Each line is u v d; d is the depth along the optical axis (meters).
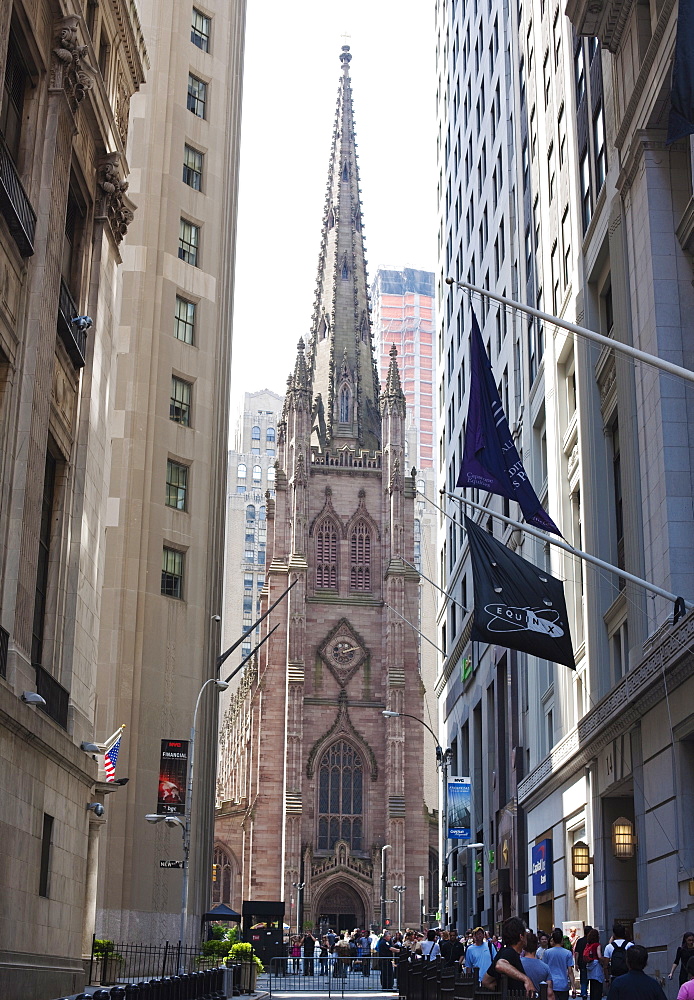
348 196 143.88
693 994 14.58
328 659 118.00
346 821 113.81
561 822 40.50
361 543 122.69
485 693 60.16
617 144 31.62
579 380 37.50
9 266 23.20
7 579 22.62
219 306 57.75
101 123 30.16
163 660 49.91
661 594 22.66
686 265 28.84
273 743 115.31
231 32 63.81
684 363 28.22
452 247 77.69
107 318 32.31
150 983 18.73
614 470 34.88
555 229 43.38
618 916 33.50
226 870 121.50
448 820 55.00
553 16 44.16
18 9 23.78
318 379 133.25
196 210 56.75
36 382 24.12
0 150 22.36
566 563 40.44
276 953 64.12
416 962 29.75
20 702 21.34
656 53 28.66
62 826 25.88
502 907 52.88
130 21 32.94
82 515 28.75
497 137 59.97
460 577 70.12
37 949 23.62
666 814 27.12
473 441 23.45
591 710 34.28
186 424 54.25
